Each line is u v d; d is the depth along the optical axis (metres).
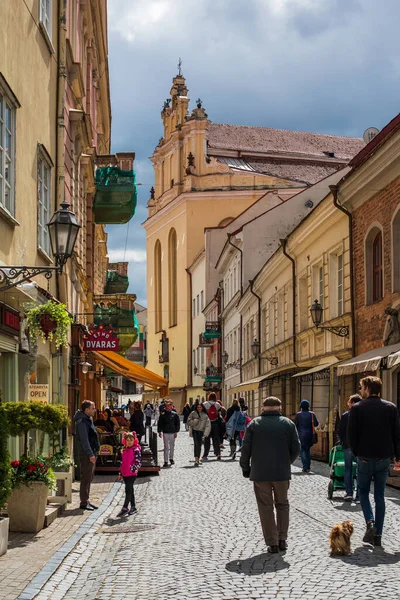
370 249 24.84
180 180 92.50
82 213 24.67
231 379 61.59
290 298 36.44
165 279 99.31
